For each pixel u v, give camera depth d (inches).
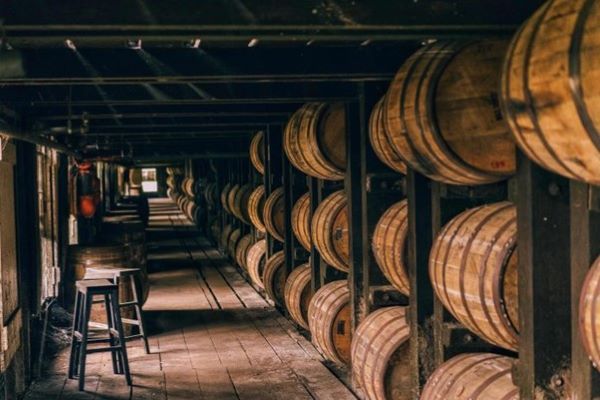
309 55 240.2
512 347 186.2
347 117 316.2
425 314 241.4
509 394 181.5
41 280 406.9
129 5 157.2
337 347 327.6
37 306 364.8
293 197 440.5
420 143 200.5
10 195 319.0
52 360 386.0
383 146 258.7
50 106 343.3
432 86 195.5
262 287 535.5
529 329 168.9
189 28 158.7
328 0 161.2
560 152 128.3
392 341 254.2
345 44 239.1
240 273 715.4
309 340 414.6
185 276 705.6
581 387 159.0
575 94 119.3
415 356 242.5
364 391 268.2
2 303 288.7
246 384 331.6
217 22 159.0
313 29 162.9
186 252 922.7
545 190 166.9
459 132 195.9
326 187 369.1
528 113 130.6
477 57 197.2
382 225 265.9
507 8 166.9
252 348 399.2
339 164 339.0
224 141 637.3
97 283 348.2
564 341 168.1
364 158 294.8
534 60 128.0
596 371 156.8
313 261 387.5
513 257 177.5
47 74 232.7
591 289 139.7
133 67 235.8
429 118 194.9
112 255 442.0
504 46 196.7
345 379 336.8
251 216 526.0
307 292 397.1
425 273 240.7
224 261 819.4
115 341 360.2
